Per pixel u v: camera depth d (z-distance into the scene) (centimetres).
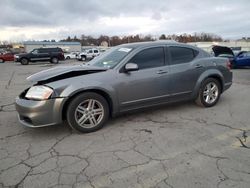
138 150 342
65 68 425
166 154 329
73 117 391
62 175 283
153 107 477
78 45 6969
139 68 444
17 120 486
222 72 555
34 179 276
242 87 820
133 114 499
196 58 522
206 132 404
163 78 465
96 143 368
